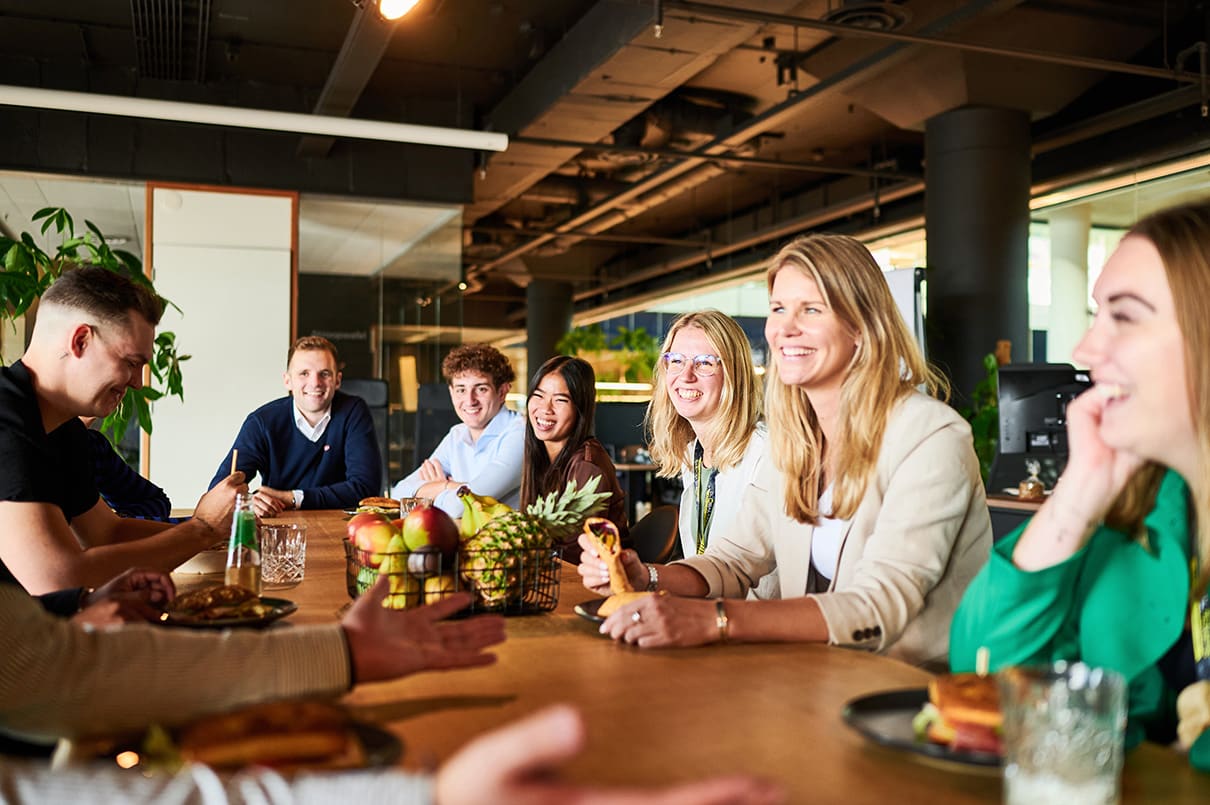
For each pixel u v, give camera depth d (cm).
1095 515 112
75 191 827
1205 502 107
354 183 894
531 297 1959
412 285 909
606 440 929
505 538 157
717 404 249
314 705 88
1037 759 75
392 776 68
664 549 264
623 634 138
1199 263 104
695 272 1703
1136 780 86
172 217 834
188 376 818
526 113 881
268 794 69
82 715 93
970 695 90
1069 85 852
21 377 196
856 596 149
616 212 1361
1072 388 544
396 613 109
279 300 852
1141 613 112
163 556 200
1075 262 1069
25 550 183
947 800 79
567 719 61
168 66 820
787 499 183
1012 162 857
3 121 799
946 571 164
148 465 797
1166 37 770
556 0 758
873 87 877
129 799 71
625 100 815
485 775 62
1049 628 116
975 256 854
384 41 635
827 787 81
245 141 860
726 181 1358
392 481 896
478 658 108
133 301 202
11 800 72
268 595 175
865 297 173
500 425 404
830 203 1304
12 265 376
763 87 974
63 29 773
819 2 736
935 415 167
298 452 436
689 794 60
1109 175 915
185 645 98
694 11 610
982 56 808
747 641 138
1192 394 105
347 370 888
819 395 180
